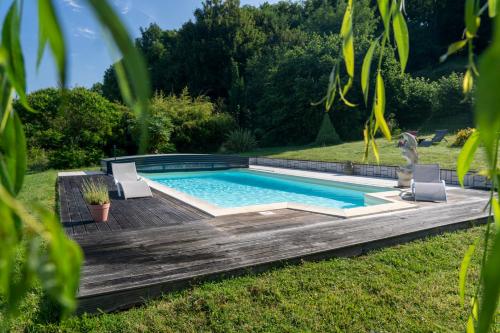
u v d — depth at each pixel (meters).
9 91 0.65
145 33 41.78
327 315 3.73
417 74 34.81
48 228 0.41
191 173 18.39
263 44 38.16
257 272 4.65
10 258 0.41
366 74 1.08
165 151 24.30
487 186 10.29
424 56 36.59
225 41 36.78
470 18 0.76
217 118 28.97
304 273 4.65
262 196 12.63
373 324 3.62
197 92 36.41
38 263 0.41
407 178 11.38
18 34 0.55
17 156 0.67
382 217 7.09
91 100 21.30
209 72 36.81
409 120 28.42
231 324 3.56
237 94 33.47
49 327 3.40
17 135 0.67
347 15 1.08
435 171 9.64
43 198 10.05
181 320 3.61
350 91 25.59
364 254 5.45
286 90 30.16
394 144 20.95
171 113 27.06
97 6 0.32
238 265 4.61
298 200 11.77
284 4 45.94
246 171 18.45
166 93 36.88
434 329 3.52
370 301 4.02
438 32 35.31
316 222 6.76
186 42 36.88
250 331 3.47
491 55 0.33
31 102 20.09
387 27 1.05
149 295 4.03
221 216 7.34
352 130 27.47
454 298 4.07
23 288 0.42
